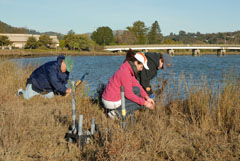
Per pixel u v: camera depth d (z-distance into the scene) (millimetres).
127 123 3750
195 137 3676
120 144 3055
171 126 4195
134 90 4594
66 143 3543
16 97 6070
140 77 5094
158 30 135375
